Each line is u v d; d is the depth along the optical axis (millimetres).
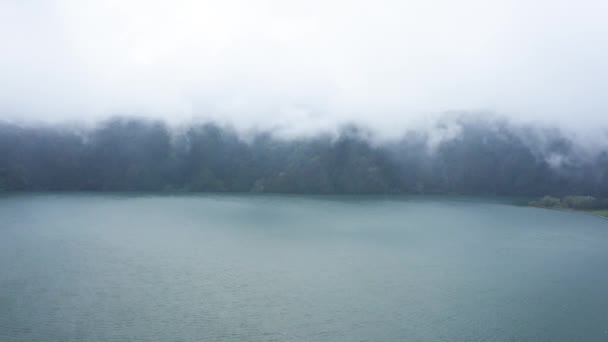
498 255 119312
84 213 177250
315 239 135375
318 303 81688
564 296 87250
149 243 125312
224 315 75438
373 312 78125
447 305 82000
